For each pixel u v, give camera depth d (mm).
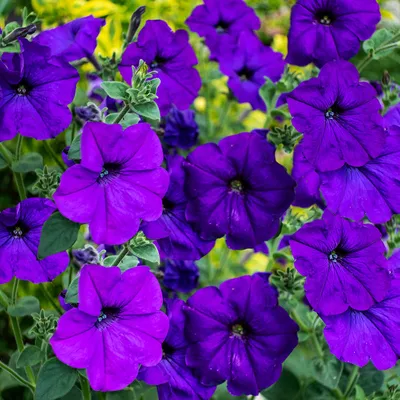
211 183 904
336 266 891
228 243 916
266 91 956
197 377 905
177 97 967
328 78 875
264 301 900
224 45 1027
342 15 919
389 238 955
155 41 945
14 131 857
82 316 828
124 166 838
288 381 1000
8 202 1088
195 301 897
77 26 906
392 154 898
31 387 930
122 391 900
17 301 937
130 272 837
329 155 882
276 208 904
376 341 895
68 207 817
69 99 862
